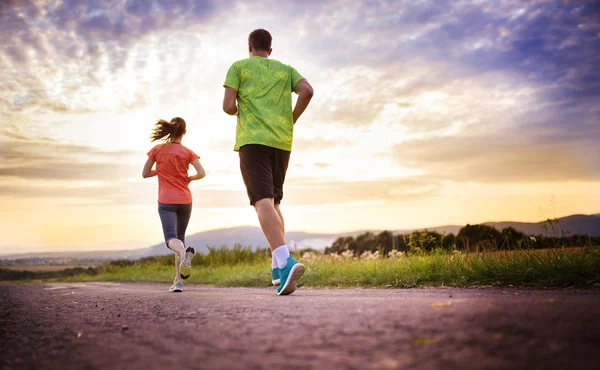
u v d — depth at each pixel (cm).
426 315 175
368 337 149
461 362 119
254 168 397
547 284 391
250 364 129
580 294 293
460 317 166
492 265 455
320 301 275
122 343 173
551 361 118
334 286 581
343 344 143
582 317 155
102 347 167
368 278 577
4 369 142
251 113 407
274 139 402
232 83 414
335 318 188
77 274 1986
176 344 163
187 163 596
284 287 379
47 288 869
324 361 127
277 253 386
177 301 354
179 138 596
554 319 154
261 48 439
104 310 304
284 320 194
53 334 205
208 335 175
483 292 359
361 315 190
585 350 125
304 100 427
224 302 317
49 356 158
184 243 602
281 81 419
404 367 117
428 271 519
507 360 120
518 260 438
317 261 812
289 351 140
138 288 784
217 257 1226
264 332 171
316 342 148
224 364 130
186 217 600
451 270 499
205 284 906
